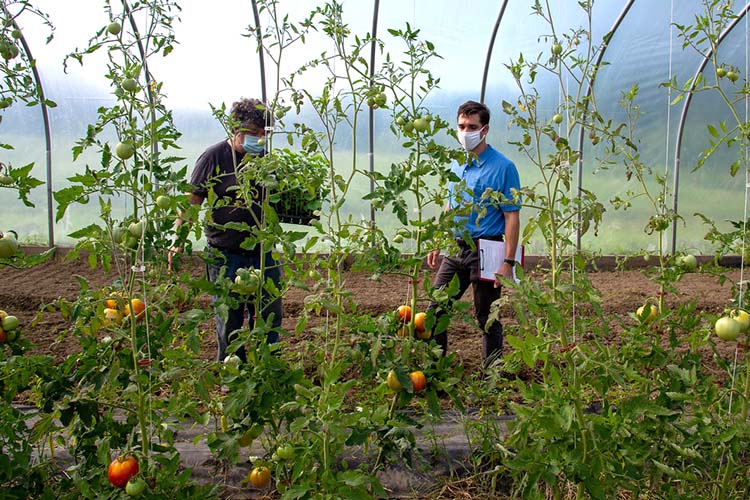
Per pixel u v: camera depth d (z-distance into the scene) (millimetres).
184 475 2104
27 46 7258
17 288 6512
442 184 2467
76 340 4895
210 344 4941
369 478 2008
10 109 7637
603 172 8164
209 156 3564
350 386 2074
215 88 7672
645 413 2137
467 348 4926
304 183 2512
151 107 2191
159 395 3414
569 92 7488
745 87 2492
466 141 3709
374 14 7180
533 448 2127
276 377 2227
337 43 2502
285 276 2385
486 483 2932
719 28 2588
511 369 2344
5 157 7793
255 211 3613
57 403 2066
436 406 2449
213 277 3711
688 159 8086
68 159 7898
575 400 2068
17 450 2328
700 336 2439
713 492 2410
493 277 3684
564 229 3061
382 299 6453
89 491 1981
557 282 2193
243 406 2129
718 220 8273
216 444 2184
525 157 7891
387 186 2330
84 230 2018
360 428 2289
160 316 2197
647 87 7762
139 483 1909
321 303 2193
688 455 2117
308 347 2512
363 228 2418
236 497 2789
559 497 2293
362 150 7957
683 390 2332
